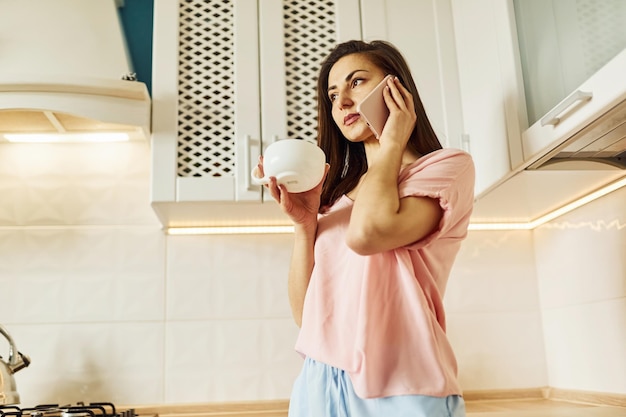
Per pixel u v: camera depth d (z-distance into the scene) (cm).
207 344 193
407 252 101
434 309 102
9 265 192
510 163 155
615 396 165
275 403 189
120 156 203
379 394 92
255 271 199
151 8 211
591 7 126
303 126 182
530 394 197
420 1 194
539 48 147
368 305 96
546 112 144
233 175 176
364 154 126
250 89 181
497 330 203
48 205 197
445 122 184
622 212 164
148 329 192
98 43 195
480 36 173
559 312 195
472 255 207
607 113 122
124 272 195
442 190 97
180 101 180
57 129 192
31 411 164
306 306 109
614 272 168
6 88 167
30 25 193
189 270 197
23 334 188
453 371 98
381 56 120
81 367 188
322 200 124
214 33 189
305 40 188
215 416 181
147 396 188
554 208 194
